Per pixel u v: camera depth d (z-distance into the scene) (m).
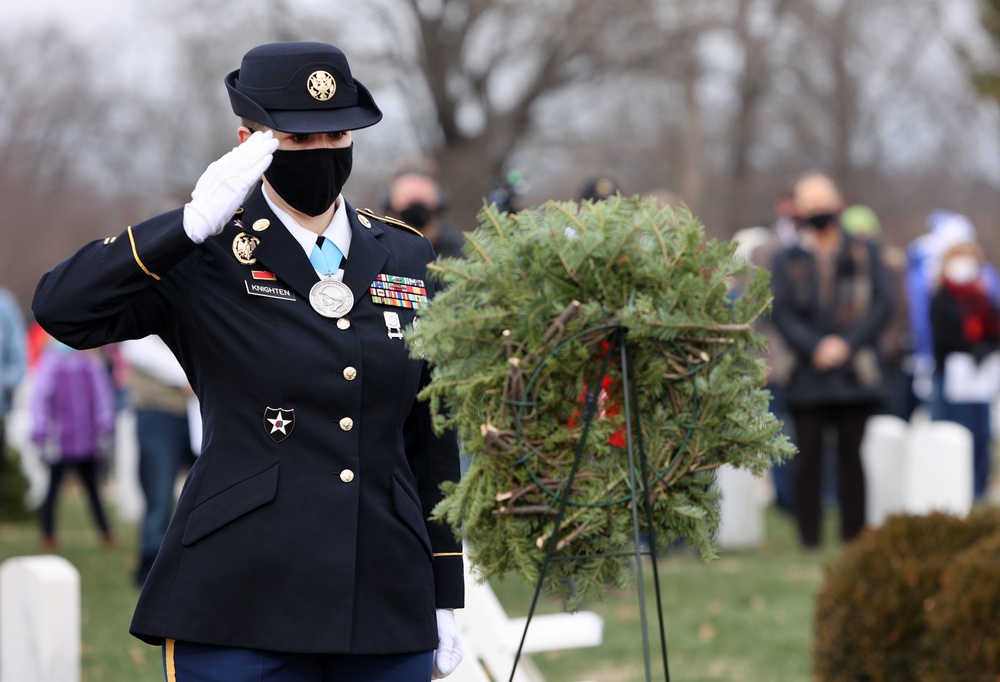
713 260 6.26
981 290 22.78
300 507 6.07
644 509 6.22
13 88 74.75
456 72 59.81
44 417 22.39
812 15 60.47
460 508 6.24
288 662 6.09
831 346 18.39
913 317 23.86
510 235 6.30
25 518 27.20
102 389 22.72
